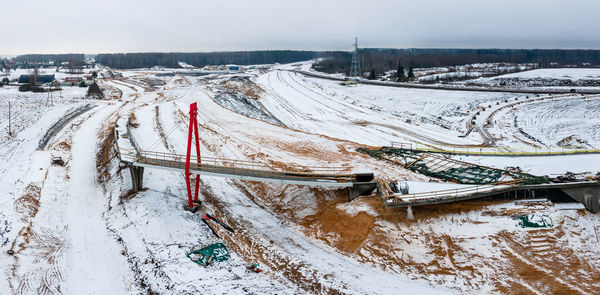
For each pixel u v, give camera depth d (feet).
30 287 88.43
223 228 118.62
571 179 122.01
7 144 186.91
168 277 91.71
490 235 101.96
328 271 98.32
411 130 249.14
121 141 178.29
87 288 90.48
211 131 206.59
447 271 94.89
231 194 143.95
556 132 242.37
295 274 97.60
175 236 110.73
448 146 211.20
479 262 95.55
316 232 116.98
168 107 262.06
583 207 110.93
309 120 267.39
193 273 93.71
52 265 97.55
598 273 90.38
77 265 98.58
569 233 101.86
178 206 127.85
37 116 239.30
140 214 120.57
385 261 100.22
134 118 233.14
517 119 271.49
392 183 124.16
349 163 159.94
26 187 138.31
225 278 93.15
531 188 114.42
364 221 111.24
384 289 91.04
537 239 99.91
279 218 128.98
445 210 111.34
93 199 137.90
